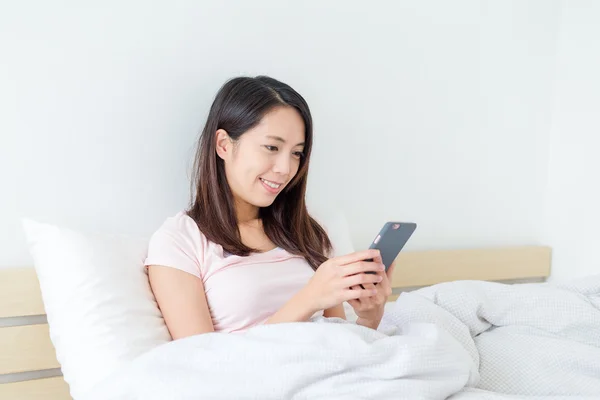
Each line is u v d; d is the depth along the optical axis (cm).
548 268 213
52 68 149
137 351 122
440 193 201
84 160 154
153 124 160
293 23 174
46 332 145
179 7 160
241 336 105
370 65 185
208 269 136
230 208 145
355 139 186
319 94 179
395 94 190
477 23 199
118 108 156
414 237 199
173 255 133
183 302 128
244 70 169
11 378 145
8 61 145
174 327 126
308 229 155
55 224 139
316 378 98
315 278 120
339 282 115
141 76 158
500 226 212
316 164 181
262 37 170
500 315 142
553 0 209
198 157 153
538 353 129
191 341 105
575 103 204
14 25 145
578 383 123
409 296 142
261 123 139
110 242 138
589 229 198
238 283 135
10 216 148
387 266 125
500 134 208
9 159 147
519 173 212
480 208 208
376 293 118
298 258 149
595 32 196
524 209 215
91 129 154
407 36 190
